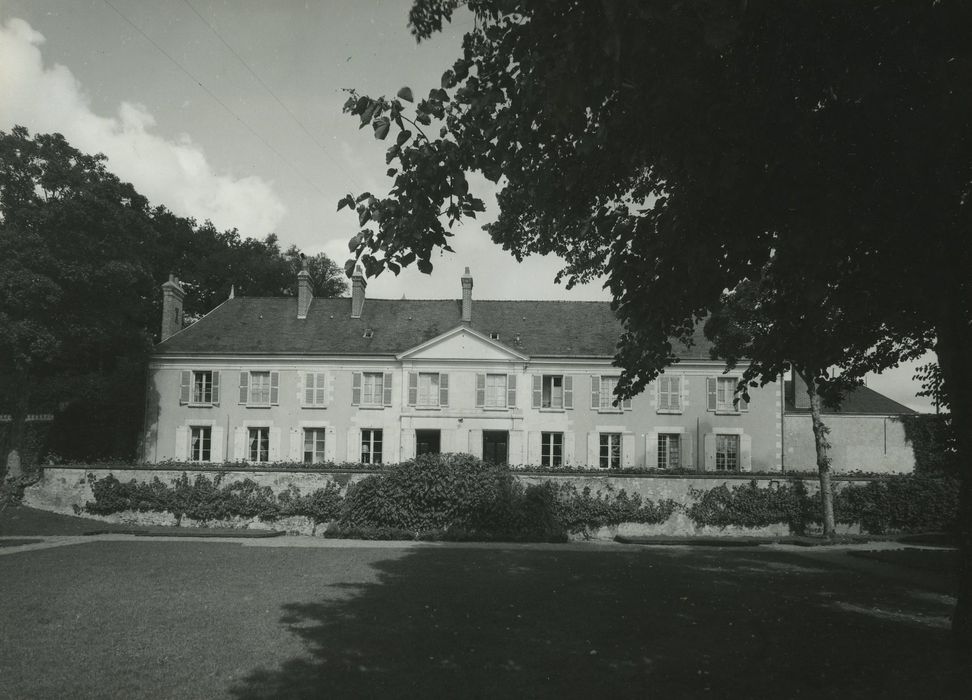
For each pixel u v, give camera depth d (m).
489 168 7.15
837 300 7.72
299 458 35.59
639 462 35.66
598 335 37.75
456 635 8.65
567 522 22.95
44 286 26.86
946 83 4.93
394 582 12.71
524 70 6.45
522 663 7.48
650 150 6.69
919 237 6.68
